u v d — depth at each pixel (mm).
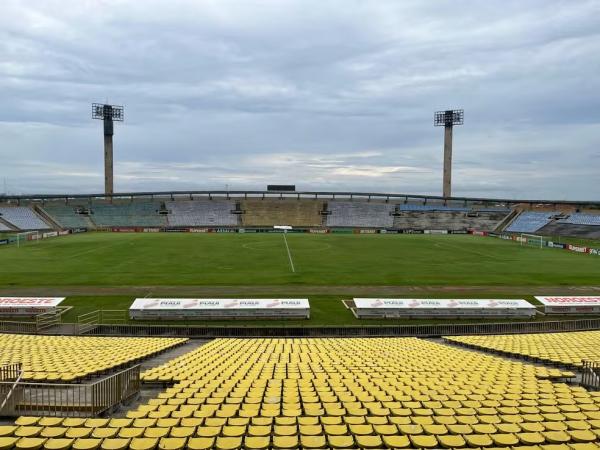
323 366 21047
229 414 13734
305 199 163750
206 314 39812
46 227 123438
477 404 14844
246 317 40031
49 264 66188
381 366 21219
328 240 104625
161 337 32531
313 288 51969
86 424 12828
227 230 129625
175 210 148250
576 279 58625
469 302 41812
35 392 17156
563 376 19797
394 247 92062
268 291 50156
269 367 20672
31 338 30500
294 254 79062
